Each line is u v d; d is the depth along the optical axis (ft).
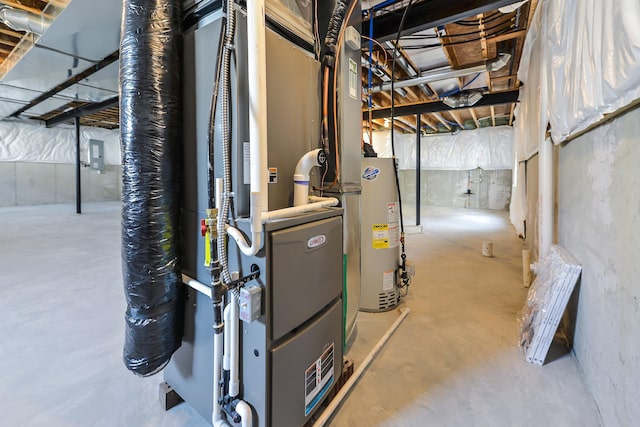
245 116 3.40
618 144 3.80
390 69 12.39
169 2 3.59
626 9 2.97
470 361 5.50
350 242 5.69
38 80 13.06
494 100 15.67
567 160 6.31
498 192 30.60
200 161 3.70
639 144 3.25
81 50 9.34
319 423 3.97
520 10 8.57
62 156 30.42
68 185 31.09
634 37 2.83
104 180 33.83
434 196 34.71
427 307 7.79
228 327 3.39
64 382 4.77
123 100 3.49
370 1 8.05
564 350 5.83
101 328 6.39
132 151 3.45
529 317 6.17
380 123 25.30
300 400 3.68
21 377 4.85
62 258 11.41
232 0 3.02
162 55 3.51
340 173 5.29
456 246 14.42
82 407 4.28
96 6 6.63
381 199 7.48
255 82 2.94
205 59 3.54
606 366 4.04
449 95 16.10
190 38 3.70
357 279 6.05
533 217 11.51
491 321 7.02
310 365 3.83
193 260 3.91
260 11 2.99
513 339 6.23
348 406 4.42
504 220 23.21
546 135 7.61
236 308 3.30
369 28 8.50
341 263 4.48
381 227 7.47
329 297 4.15
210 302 3.73
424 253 13.14
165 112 3.56
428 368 5.31
